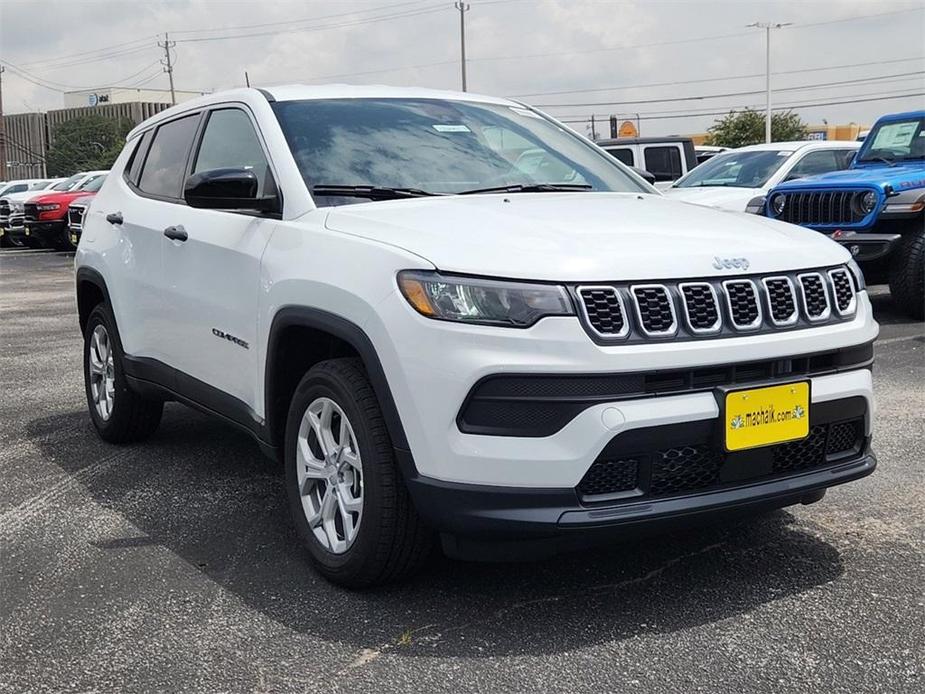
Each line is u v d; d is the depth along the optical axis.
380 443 3.30
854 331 3.46
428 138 4.38
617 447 3.00
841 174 9.78
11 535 4.17
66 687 2.90
